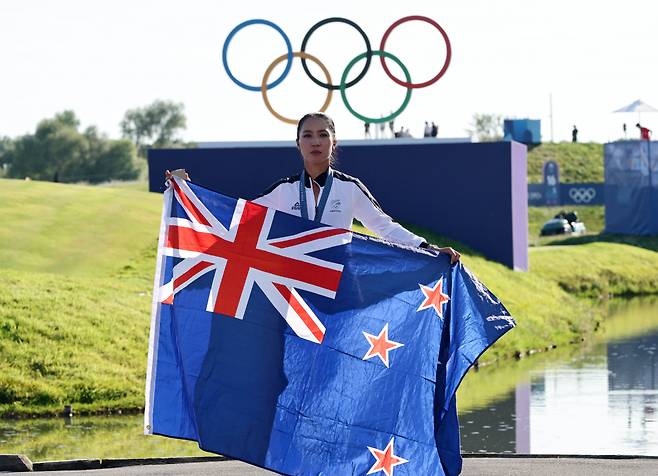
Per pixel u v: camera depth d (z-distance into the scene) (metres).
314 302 20.66
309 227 20.72
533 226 187.75
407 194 98.50
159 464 30.45
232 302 20.42
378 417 20.86
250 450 20.20
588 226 193.62
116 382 46.06
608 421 41.72
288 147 98.94
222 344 20.34
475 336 21.58
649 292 114.31
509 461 30.23
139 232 77.62
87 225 77.44
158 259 20.38
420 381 21.16
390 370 20.98
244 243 20.55
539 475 28.00
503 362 62.03
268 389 20.34
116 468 29.73
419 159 98.25
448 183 97.94
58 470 29.70
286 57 96.38
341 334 20.73
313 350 20.61
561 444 37.00
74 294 54.88
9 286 53.41
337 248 20.81
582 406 45.59
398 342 21.03
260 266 20.55
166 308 20.34
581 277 110.75
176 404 20.22
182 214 20.48
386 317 21.00
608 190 153.62
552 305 84.94
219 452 20.08
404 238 21.22
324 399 20.61
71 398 44.31
